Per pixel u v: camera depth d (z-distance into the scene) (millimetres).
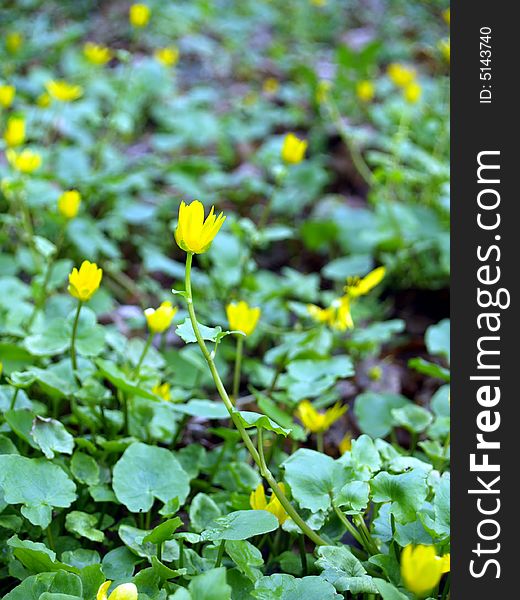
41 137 1445
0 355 858
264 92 1916
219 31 2320
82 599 663
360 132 1459
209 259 1217
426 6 2641
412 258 1197
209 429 813
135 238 1237
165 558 728
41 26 2141
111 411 847
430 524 711
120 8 2365
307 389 860
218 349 986
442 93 1671
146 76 1709
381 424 884
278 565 771
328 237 1251
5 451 764
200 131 1554
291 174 1404
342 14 2605
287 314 1096
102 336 843
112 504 801
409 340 1080
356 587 691
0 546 732
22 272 1161
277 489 708
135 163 1449
